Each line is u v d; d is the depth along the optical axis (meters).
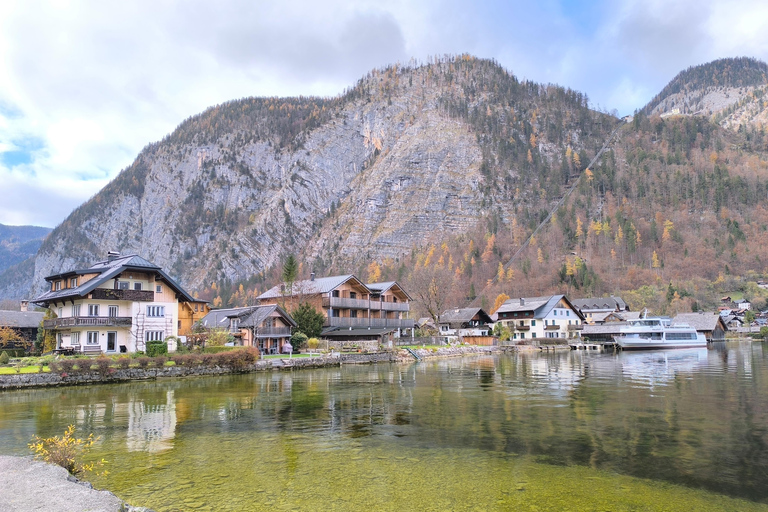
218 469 16.45
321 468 16.52
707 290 177.00
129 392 36.84
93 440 20.17
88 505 10.47
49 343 60.19
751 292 171.88
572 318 128.50
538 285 194.12
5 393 36.91
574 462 17.00
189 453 18.50
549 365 61.72
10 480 12.18
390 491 14.29
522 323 126.56
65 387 40.22
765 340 127.50
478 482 15.06
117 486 14.74
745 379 41.59
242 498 13.73
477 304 184.50
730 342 123.06
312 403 30.47
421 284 126.81
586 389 35.91
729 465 16.55
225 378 47.16
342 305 88.81
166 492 14.20
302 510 12.88
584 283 186.75
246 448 19.19
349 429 22.50
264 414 26.69
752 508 13.01
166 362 49.19
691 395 32.25
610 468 16.33
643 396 31.94
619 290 183.25
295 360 58.19
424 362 71.12
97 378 42.81
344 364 65.50
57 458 15.89
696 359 69.25
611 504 13.29
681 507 13.08
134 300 57.91
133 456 18.11
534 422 23.59
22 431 22.72
